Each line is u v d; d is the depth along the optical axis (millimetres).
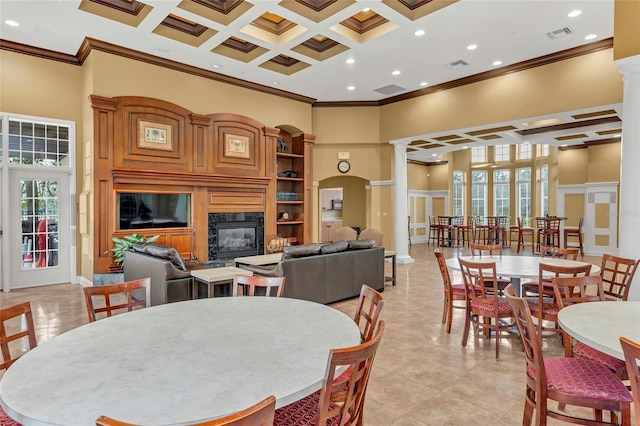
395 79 7051
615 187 9523
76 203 6129
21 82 5594
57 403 1048
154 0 4453
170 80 6270
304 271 4465
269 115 7676
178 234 6324
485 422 2207
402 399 2484
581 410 2396
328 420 1396
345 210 10523
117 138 5699
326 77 6977
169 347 1474
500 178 13367
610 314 1985
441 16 4688
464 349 3371
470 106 6941
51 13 4688
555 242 10250
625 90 3734
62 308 4625
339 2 4613
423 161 13672
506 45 5547
